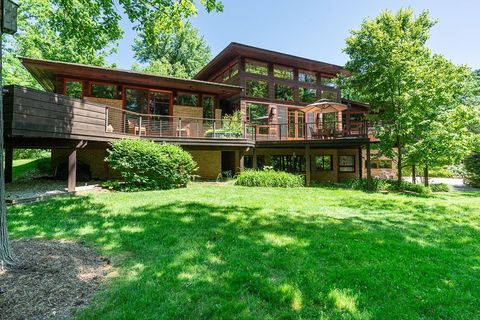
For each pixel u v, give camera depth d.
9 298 2.43
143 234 4.62
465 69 13.09
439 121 12.30
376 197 9.88
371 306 2.63
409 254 4.03
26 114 6.46
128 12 6.74
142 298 2.62
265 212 6.64
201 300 2.63
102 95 13.14
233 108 18.62
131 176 9.85
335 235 4.85
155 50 34.62
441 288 3.02
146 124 13.52
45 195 7.63
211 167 15.74
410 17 14.46
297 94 19.77
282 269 3.40
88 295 2.65
